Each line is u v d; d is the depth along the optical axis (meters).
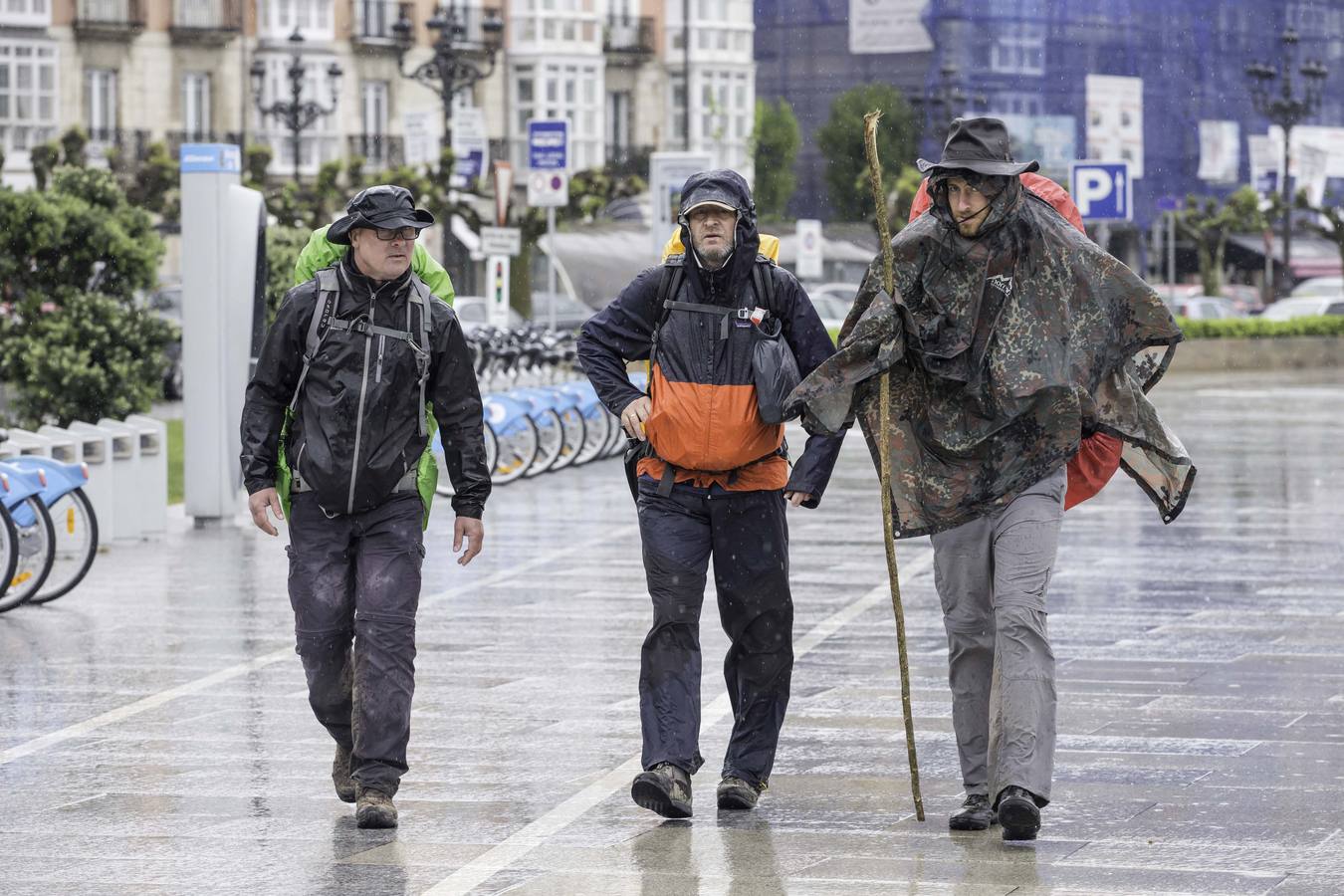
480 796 20.22
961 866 17.11
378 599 19.16
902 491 18.58
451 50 134.38
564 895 16.33
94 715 24.92
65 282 71.38
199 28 185.00
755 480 19.25
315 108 169.88
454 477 19.89
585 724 24.12
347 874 17.14
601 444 66.75
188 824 19.06
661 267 19.42
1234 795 19.81
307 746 22.94
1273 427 80.25
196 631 31.98
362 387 19.06
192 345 48.00
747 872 16.97
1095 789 20.11
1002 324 18.11
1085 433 18.59
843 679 27.00
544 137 83.62
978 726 18.67
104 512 43.62
